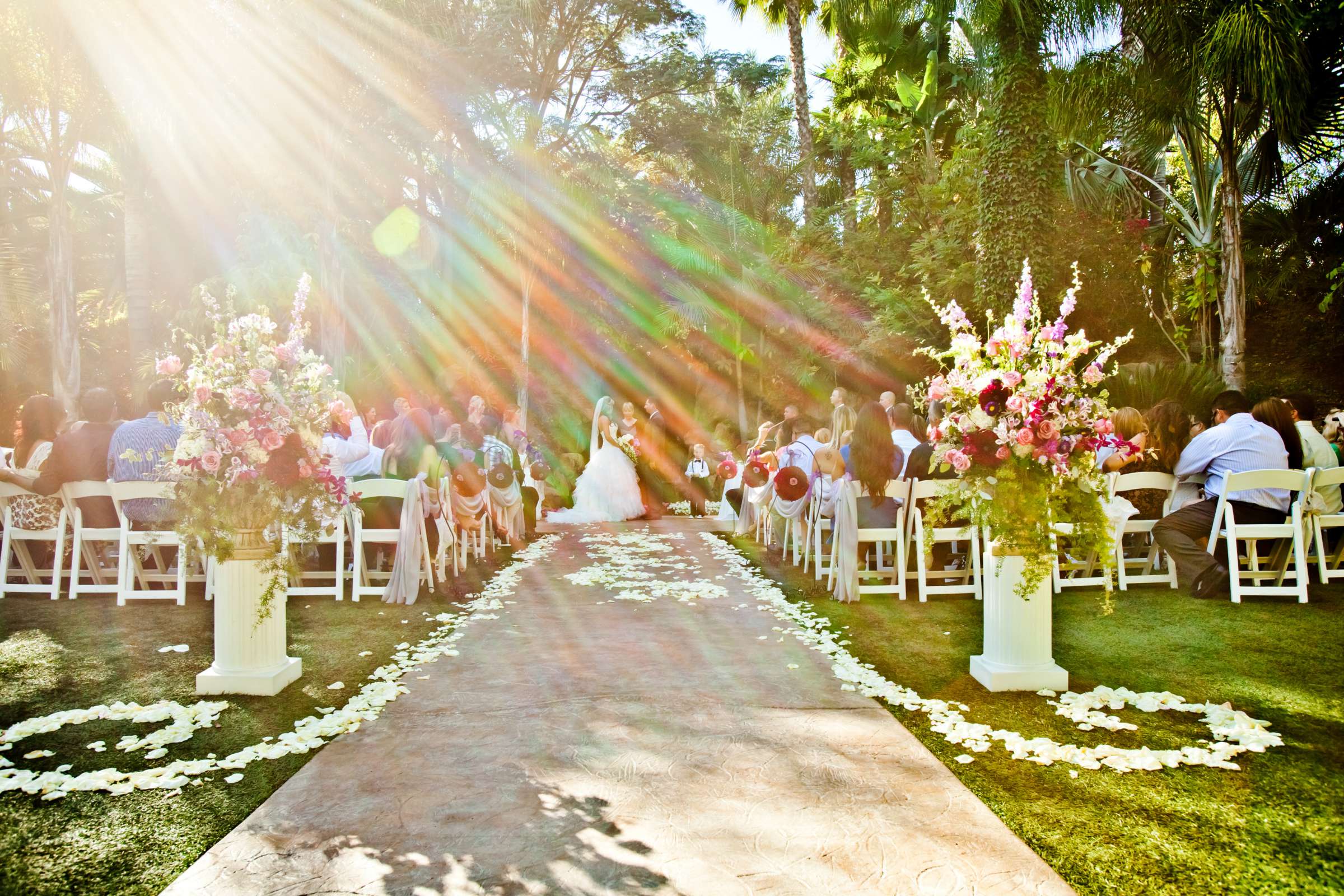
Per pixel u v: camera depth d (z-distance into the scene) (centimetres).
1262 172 1105
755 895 220
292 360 404
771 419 2091
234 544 387
